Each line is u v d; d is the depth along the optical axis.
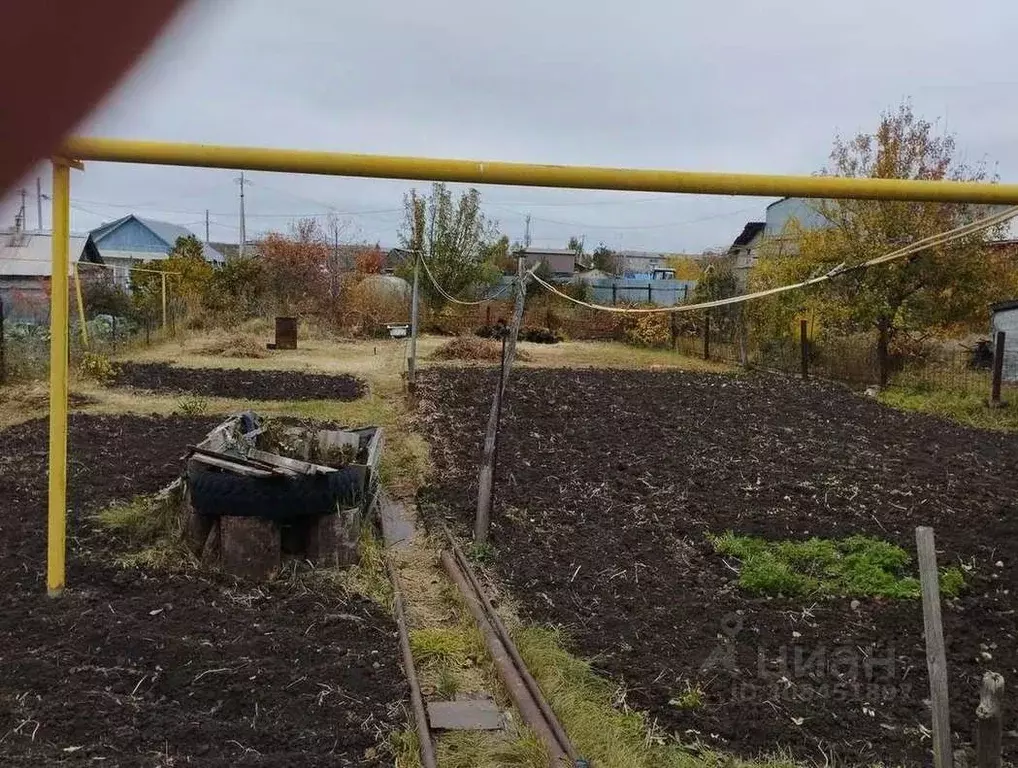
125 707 3.45
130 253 49.06
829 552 5.66
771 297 18.06
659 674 4.07
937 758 2.69
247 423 6.93
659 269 51.44
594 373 16.91
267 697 3.62
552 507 6.93
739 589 5.22
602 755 3.30
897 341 16.28
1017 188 4.17
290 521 5.25
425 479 7.71
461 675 4.04
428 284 26.88
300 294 27.08
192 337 21.31
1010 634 4.69
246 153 4.03
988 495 7.52
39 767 2.96
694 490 7.49
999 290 15.99
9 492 6.59
